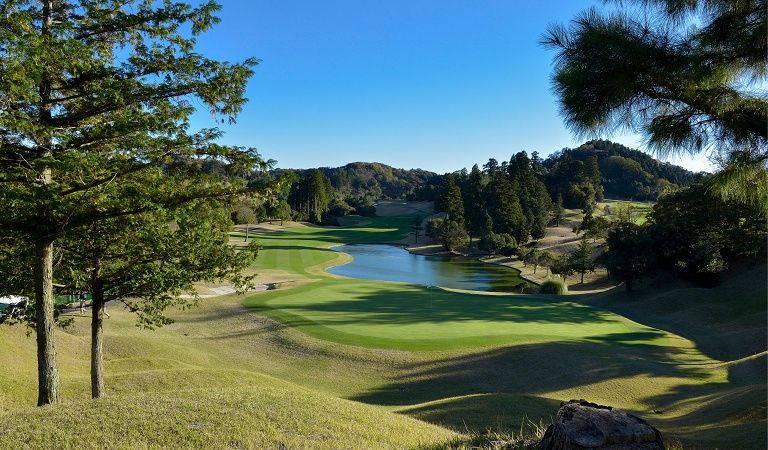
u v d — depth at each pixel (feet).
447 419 37.35
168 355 63.67
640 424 15.57
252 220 297.53
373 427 27.76
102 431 24.29
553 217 302.66
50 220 30.09
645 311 107.96
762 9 15.17
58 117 31.55
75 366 53.93
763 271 122.21
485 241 245.65
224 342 73.00
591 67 16.20
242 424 25.71
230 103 32.63
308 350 67.82
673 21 16.26
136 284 41.75
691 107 16.93
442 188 403.95
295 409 28.99
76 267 38.99
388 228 351.87
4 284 38.52
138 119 28.55
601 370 57.93
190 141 29.30
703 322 94.48
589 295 136.56
